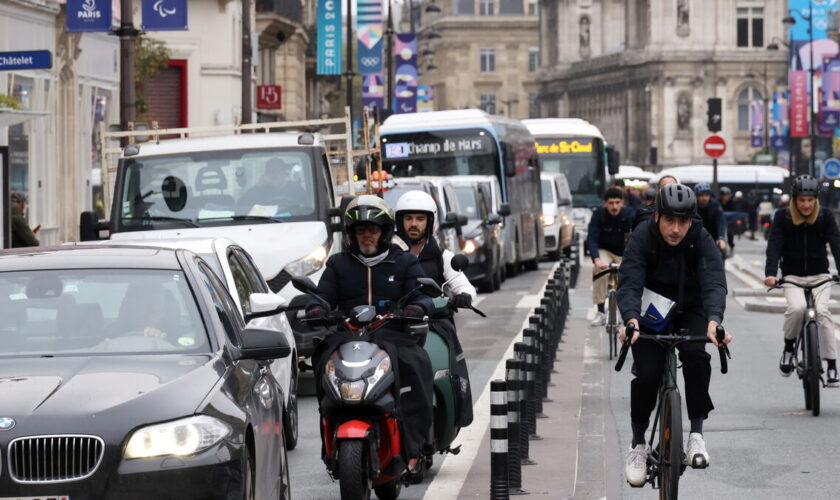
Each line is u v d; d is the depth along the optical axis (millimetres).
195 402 14500
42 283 16812
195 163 35875
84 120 73812
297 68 139125
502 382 19359
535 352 26688
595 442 25672
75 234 71625
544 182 98375
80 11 45312
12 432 13766
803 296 29141
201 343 16141
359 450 17938
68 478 13727
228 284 21906
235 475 14305
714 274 18453
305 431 27641
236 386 15430
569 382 34062
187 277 16984
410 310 19000
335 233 35375
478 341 44125
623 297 18500
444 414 20297
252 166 35719
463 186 66688
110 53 78625
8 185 40875
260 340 16500
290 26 124250
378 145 44781
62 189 69562
